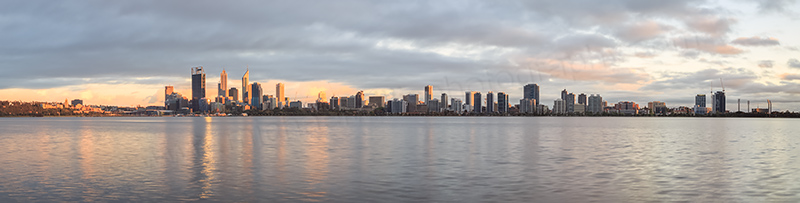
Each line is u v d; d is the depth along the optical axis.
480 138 98.44
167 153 61.12
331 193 31.70
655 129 156.75
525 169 44.19
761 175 40.16
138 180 36.84
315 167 45.53
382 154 59.88
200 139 95.50
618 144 78.94
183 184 35.03
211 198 30.00
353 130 147.50
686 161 51.41
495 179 37.88
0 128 171.88
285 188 33.50
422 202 28.89
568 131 137.62
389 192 32.09
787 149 68.62
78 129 161.12
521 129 155.25
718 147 72.31
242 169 43.91
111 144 79.44
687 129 156.62
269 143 82.12
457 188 33.69
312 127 183.50
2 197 29.92
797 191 32.44
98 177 38.31
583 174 40.75
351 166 46.44
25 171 41.97
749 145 77.12
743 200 29.48
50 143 82.25
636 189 33.22
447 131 138.12
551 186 34.59
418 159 53.50
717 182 36.28
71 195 30.59
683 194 31.42
